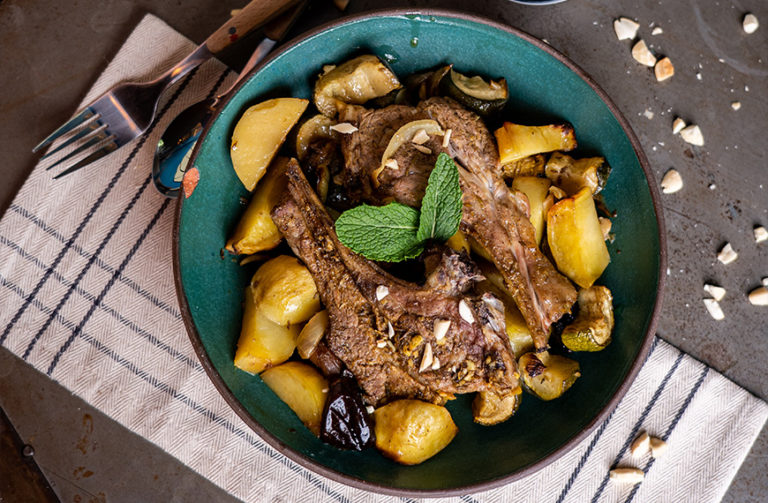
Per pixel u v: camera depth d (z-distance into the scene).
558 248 0.62
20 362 0.66
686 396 0.67
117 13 0.68
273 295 0.61
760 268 0.68
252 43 0.68
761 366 0.68
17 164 0.68
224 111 0.61
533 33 0.69
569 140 0.63
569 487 0.66
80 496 0.66
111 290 0.66
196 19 0.69
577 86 0.62
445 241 0.60
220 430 0.66
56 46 0.68
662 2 0.69
